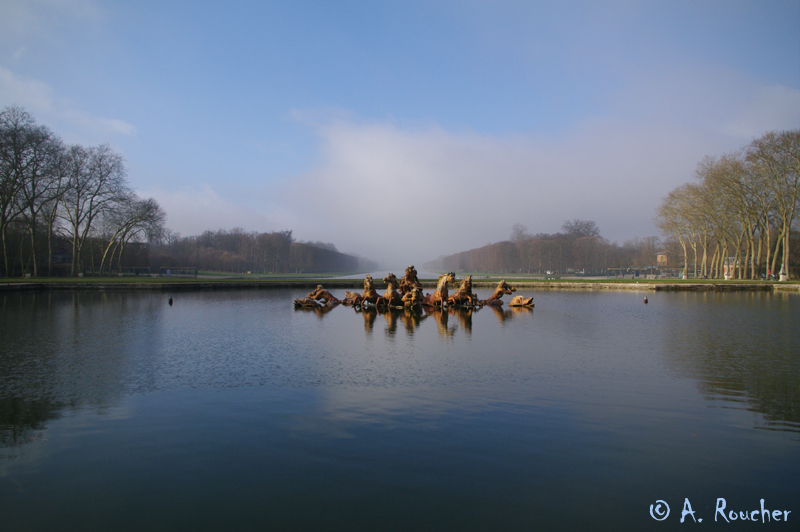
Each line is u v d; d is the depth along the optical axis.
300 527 4.34
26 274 52.34
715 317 20.66
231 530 4.30
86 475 5.33
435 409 7.53
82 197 57.00
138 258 83.81
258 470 5.44
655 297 33.75
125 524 4.40
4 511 4.62
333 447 6.06
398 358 11.55
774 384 9.04
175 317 20.36
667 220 68.75
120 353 12.18
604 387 8.84
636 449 6.04
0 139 46.91
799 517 4.57
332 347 13.12
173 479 5.23
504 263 140.75
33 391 8.52
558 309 24.70
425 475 5.32
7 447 6.08
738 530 4.33
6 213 52.94
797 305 26.70
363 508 4.66
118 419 7.08
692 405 7.77
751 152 52.56
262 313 22.22
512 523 4.42
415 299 24.77
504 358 11.55
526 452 5.93
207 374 9.82
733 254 92.00
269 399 8.05
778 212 54.59
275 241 128.25
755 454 5.91
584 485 5.13
